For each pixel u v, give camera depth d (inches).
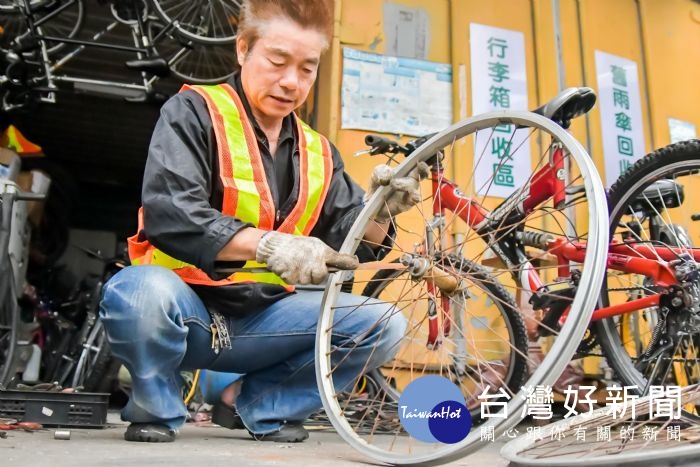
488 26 144.9
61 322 165.2
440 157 62.1
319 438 76.0
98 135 225.1
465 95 140.1
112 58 177.9
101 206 268.2
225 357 68.2
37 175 157.1
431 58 140.4
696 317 73.1
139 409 61.7
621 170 148.8
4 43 156.1
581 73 149.6
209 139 62.3
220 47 152.9
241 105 65.6
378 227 65.0
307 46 63.4
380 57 136.6
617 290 85.9
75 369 143.3
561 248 83.6
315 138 72.4
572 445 53.6
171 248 54.2
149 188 55.6
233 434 78.6
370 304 68.2
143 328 58.9
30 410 76.5
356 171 130.2
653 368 78.2
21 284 149.0
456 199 91.8
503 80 143.6
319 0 64.1
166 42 165.0
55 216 195.9
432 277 53.5
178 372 65.6
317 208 68.6
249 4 65.2
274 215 64.6
